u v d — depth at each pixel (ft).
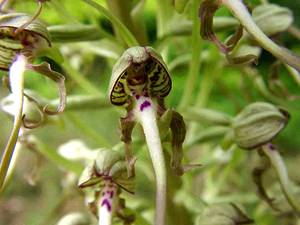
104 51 0.23
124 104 0.19
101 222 0.20
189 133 0.26
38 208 0.57
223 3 0.19
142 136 0.22
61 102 0.19
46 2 0.21
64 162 0.24
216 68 0.24
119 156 0.20
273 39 0.23
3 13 0.20
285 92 0.24
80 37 0.21
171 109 0.18
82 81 0.23
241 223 0.22
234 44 0.19
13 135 0.19
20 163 0.59
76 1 0.25
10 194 0.59
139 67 0.19
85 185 0.20
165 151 0.21
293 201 0.22
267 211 0.27
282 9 0.23
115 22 0.19
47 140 0.55
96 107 0.22
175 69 0.24
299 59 0.18
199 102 0.25
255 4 0.26
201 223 0.22
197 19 0.20
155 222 0.17
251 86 0.27
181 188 0.23
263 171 0.23
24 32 0.20
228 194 0.28
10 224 0.58
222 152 0.26
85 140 0.52
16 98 0.19
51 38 0.20
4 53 0.20
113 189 0.20
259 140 0.22
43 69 0.19
